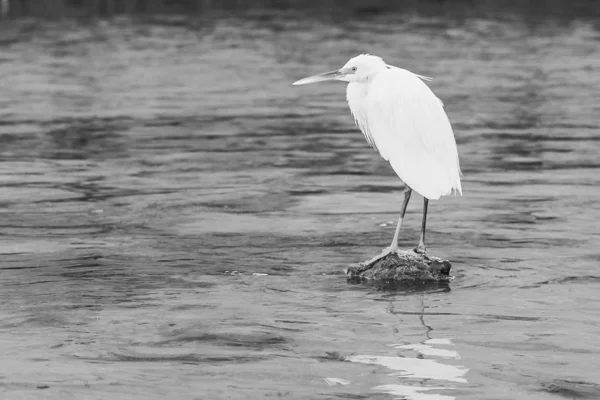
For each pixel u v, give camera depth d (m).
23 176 18.86
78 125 24.62
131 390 8.70
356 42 41.53
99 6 55.50
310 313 10.88
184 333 10.15
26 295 11.55
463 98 29.05
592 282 12.16
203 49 39.91
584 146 22.03
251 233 14.70
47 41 42.12
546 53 39.16
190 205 16.55
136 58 37.56
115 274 12.48
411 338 10.06
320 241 14.27
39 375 9.02
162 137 23.16
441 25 47.72
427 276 12.29
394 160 12.49
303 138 23.22
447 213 16.05
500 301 11.38
